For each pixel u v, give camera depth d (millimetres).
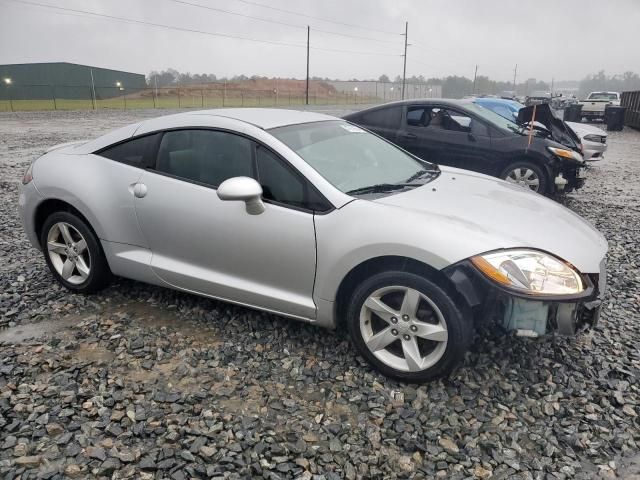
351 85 102125
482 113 7703
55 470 2340
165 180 3566
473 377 3035
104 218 3773
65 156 4078
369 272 3047
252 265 3303
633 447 2508
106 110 36594
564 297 2672
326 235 3016
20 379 3018
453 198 3287
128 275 3871
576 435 2578
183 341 3436
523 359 3213
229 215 3301
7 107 40000
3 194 7957
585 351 3330
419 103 7891
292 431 2600
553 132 7734
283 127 3525
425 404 2805
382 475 2336
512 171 7328
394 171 3719
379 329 3109
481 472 2354
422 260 2771
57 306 3951
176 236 3539
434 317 2875
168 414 2709
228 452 2445
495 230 2902
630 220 6781
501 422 2672
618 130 22703
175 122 3637
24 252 5188
